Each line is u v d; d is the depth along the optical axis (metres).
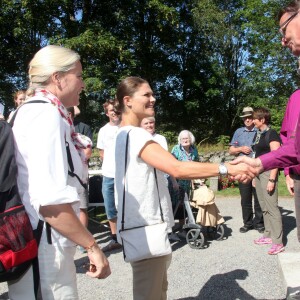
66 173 1.73
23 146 1.71
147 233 2.25
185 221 5.52
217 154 12.94
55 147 1.70
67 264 1.79
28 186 1.71
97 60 19.61
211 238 5.66
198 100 25.92
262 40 24.70
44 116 1.71
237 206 8.15
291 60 23.55
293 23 2.13
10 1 18.34
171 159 2.22
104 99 21.89
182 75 25.27
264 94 24.89
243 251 5.03
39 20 19.05
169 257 2.39
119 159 2.36
